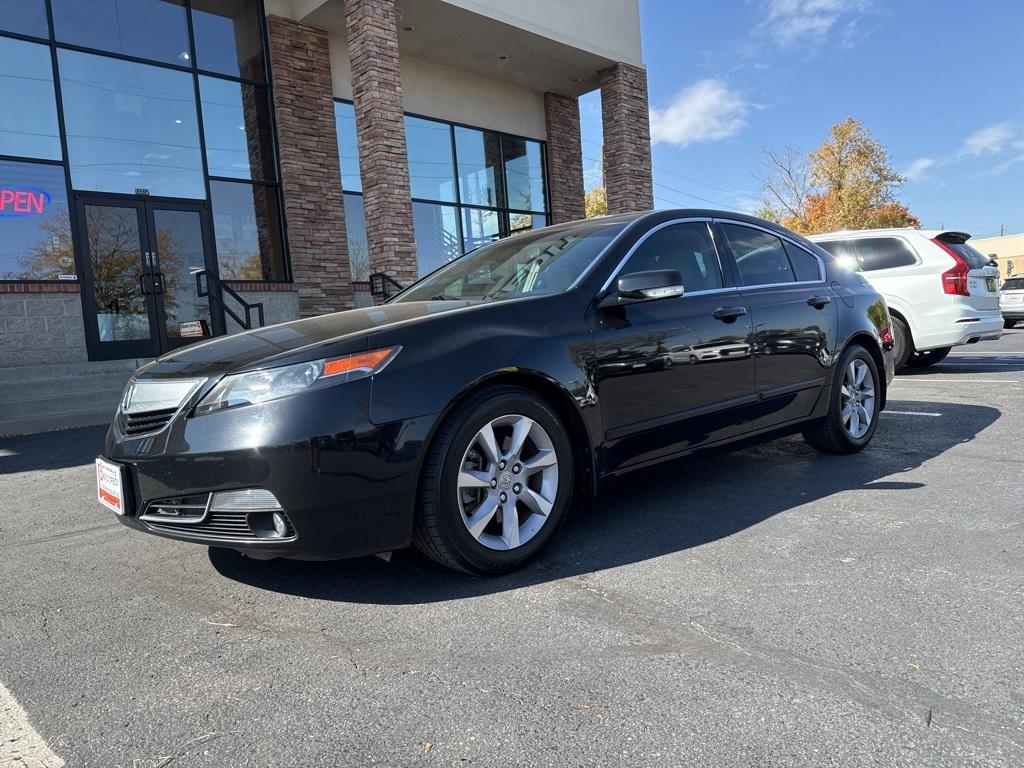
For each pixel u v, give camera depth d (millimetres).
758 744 1639
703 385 3537
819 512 3393
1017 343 12820
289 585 2777
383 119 9883
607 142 14016
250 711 1875
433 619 2402
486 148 14570
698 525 3281
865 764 1555
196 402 2564
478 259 4082
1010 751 1585
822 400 4297
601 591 2570
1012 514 3227
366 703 1889
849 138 42219
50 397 7617
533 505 2873
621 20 13703
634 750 1634
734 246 4051
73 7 9570
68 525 3828
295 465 2385
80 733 1804
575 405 2982
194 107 10672
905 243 8578
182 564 3090
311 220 11648
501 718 1789
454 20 11539
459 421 2639
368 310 3320
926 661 1988
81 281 9461
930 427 5340
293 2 11391
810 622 2250
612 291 3297
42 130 9273
